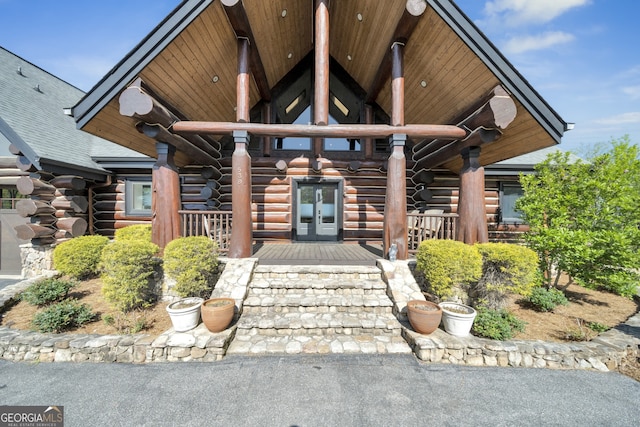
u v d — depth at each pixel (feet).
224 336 11.33
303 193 25.99
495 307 14.10
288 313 13.57
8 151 22.59
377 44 19.15
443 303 12.98
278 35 20.11
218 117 21.68
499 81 14.26
